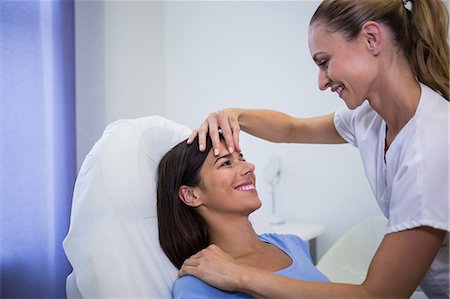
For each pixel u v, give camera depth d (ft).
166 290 3.70
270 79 7.82
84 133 7.86
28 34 6.55
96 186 3.75
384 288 2.45
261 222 4.93
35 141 6.61
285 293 2.64
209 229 3.96
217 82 8.39
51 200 6.81
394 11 2.71
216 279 2.93
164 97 8.99
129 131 4.15
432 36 2.74
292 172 7.62
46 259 6.70
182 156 3.93
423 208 2.42
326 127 4.10
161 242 3.91
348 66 2.72
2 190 6.27
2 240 6.27
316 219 7.44
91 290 3.54
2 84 6.27
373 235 6.43
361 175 7.04
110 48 8.27
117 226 3.70
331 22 2.71
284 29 7.64
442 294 2.86
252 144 8.00
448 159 2.43
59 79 6.92
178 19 8.77
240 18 8.08
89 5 7.98
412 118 2.74
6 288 6.30
